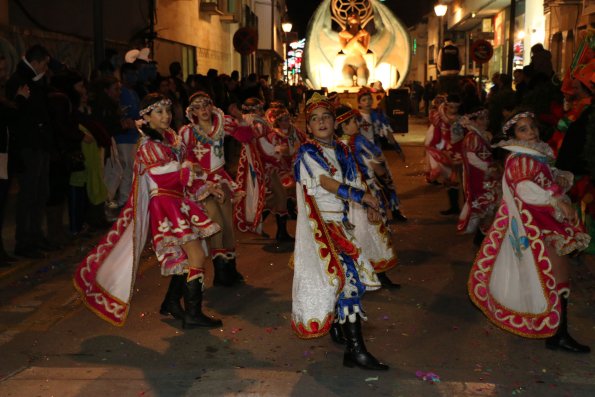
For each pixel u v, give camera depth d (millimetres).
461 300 6738
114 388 4785
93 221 9625
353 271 5023
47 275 7641
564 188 5496
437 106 12219
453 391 4707
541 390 4738
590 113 7008
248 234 9703
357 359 5062
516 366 5176
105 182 10188
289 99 31234
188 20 25016
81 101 9227
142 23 18875
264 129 8852
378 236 6816
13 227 9633
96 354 5449
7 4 12258
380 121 9453
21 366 5211
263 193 8531
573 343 5434
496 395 4660
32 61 8070
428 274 7629
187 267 5949
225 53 33344
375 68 25359
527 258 5340
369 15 24766
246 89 18953
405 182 14195
